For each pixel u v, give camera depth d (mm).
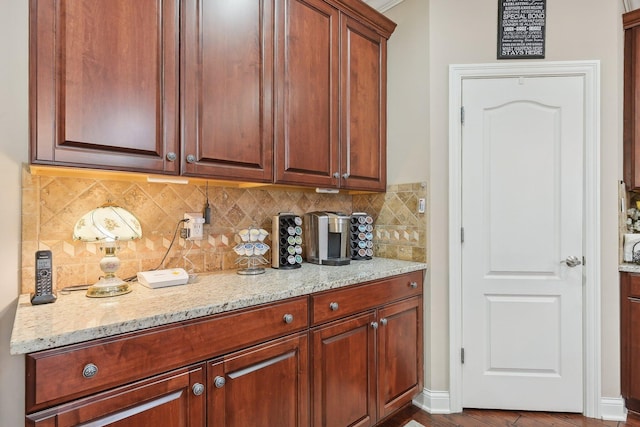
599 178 2021
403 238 2291
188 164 1399
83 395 926
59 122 1116
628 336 2016
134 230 1343
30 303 1144
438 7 2145
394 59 2332
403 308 2004
